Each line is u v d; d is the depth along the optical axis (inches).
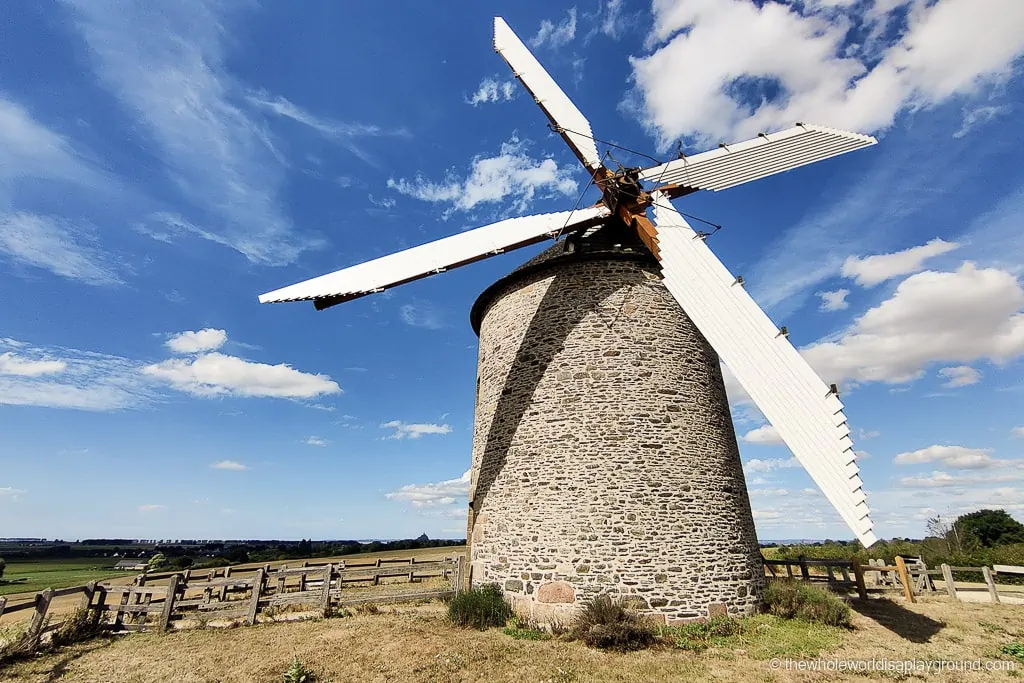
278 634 377.4
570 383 454.0
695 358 478.3
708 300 413.4
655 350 463.2
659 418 438.6
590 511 409.4
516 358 497.4
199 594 616.7
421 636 367.2
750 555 438.3
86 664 315.3
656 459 424.2
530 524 424.8
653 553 396.5
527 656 323.0
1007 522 1190.9
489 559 451.8
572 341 468.4
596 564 394.3
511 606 413.1
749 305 389.4
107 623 397.4
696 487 425.1
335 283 385.4
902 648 338.6
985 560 837.2
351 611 442.6
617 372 450.9
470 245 434.3
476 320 618.8
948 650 335.3
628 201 508.7
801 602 414.0
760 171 558.3
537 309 500.7
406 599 473.4
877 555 991.0
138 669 306.5
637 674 293.9
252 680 287.9
